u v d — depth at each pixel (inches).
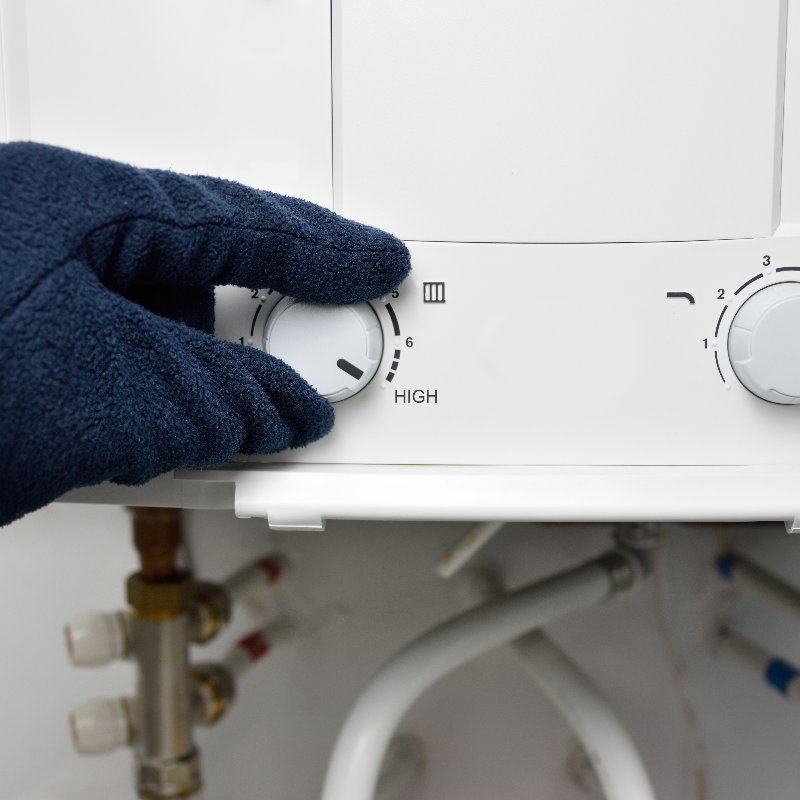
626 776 19.8
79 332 10.5
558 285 13.0
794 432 13.2
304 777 26.8
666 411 13.1
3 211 10.2
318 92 12.9
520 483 12.8
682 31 12.8
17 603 27.0
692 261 13.0
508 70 12.8
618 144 12.8
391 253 12.5
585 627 26.1
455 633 19.1
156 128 13.1
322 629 26.4
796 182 13.0
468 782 26.6
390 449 13.4
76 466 10.8
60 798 27.4
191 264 12.1
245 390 12.3
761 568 24.4
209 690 22.7
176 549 21.3
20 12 13.2
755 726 26.0
